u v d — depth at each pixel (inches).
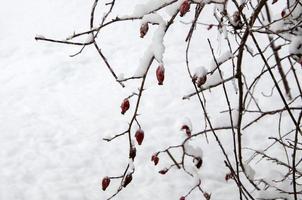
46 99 258.5
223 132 209.3
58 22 379.2
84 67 297.0
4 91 271.1
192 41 321.7
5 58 319.6
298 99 230.4
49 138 217.9
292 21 96.0
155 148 203.9
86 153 204.4
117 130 221.8
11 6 415.2
